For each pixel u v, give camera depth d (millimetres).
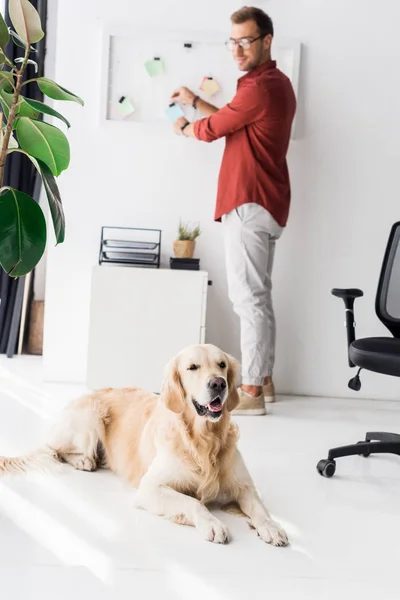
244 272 3662
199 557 1918
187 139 4000
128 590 1717
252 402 3607
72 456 2623
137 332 3789
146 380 3805
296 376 4133
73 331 4059
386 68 3986
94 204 4023
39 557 1866
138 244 3908
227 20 3941
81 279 4039
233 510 2264
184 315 3795
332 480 2664
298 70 3947
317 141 4020
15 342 4742
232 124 3590
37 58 4641
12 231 1960
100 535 2027
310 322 4109
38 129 2240
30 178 4727
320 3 3941
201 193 4043
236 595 1722
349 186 4047
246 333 3656
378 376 4117
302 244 4070
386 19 3957
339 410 3822
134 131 3984
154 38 3904
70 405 2674
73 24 3922
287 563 1916
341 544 2068
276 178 3688
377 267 4090
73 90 3959
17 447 2783
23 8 1900
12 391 3756
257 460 2857
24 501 2256
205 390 2123
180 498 2145
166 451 2213
